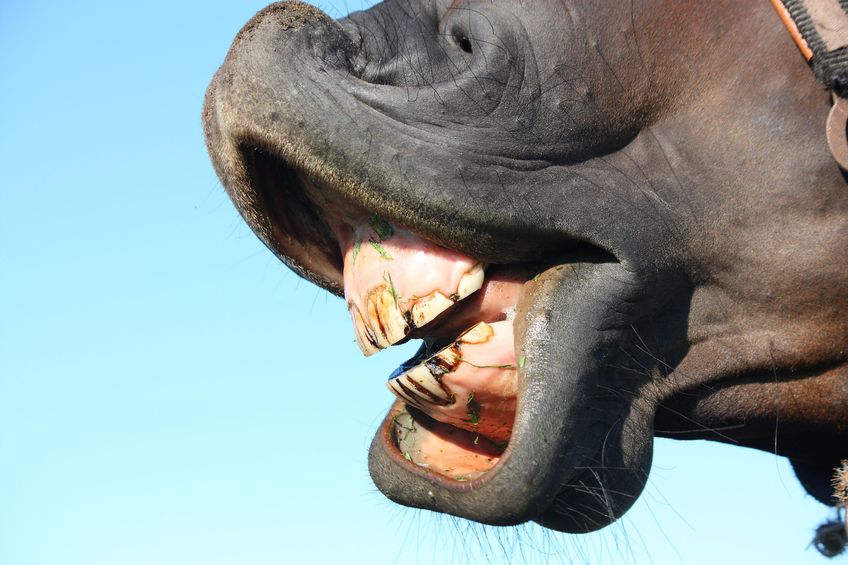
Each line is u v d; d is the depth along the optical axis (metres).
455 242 0.47
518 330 0.47
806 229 0.48
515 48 0.47
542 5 0.48
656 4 0.49
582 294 0.47
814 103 0.48
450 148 0.46
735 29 0.49
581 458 0.46
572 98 0.48
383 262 0.48
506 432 0.49
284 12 0.48
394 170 0.46
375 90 0.47
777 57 0.48
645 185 0.48
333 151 0.46
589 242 0.47
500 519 0.46
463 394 0.47
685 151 0.49
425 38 0.48
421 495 0.48
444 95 0.47
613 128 0.48
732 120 0.48
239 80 0.47
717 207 0.48
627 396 0.48
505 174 0.47
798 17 0.48
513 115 0.47
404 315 0.48
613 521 0.49
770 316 0.49
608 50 0.48
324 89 0.46
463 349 0.47
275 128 0.46
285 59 0.47
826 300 0.49
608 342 0.47
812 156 0.48
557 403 0.45
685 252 0.49
